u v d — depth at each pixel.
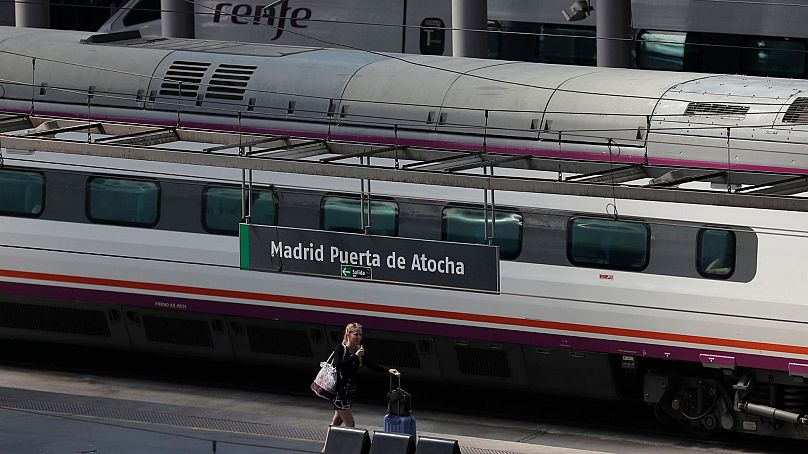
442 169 41.97
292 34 67.62
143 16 71.75
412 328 44.56
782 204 35.91
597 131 42.81
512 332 43.41
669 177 40.56
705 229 40.66
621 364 42.88
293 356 46.91
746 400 41.41
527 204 42.88
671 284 41.19
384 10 65.75
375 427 43.25
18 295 50.00
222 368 51.91
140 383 48.97
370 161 45.03
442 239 44.06
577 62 63.09
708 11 60.22
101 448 37.34
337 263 44.12
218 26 69.06
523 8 63.88
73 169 48.53
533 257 42.88
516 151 43.75
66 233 48.78
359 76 46.91
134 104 48.88
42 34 52.94
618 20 54.44
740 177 40.59
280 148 45.31
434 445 31.88
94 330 49.62
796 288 39.56
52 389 47.62
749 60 59.84
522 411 46.31
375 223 44.91
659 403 42.84
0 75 51.03
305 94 46.94
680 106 42.16
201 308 47.38
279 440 39.09
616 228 41.81
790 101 40.91
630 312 41.75
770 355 40.16
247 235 45.09
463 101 44.91
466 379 44.91
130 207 47.94
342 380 37.56
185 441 38.50
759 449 41.81
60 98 49.91
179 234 47.31
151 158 41.75
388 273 43.50
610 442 42.19
